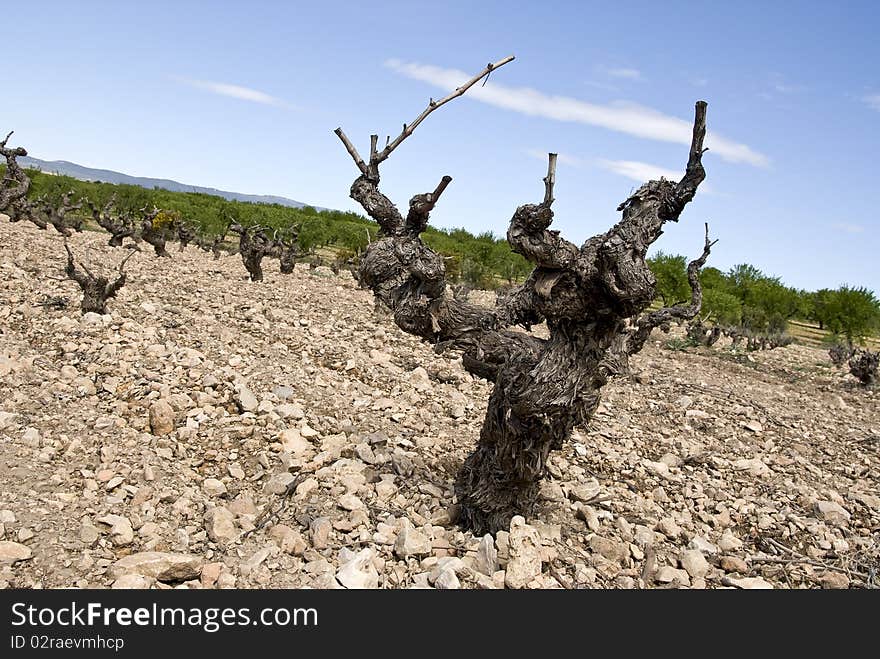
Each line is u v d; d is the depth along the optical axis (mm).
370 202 5277
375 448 7281
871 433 12500
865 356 19234
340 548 5250
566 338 5055
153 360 8625
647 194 4832
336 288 22812
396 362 11672
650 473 8211
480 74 5043
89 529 4906
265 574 4781
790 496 8258
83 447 6176
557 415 5094
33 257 16500
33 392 7047
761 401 14297
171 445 6590
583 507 6469
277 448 6754
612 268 4633
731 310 31938
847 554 6832
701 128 4758
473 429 8641
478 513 5766
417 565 5141
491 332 5488
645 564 5750
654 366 16953
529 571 5012
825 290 38875
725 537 6676
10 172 16328
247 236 21250
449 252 38969
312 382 9125
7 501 5098
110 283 10664
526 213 4660
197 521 5406
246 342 10750
